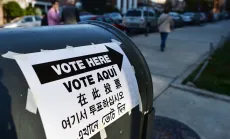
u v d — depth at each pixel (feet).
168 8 23.54
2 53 3.21
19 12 58.39
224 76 15.65
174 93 12.34
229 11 176.04
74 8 15.58
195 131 8.69
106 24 5.86
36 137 3.03
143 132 5.63
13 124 2.87
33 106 3.06
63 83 3.48
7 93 2.92
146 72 5.42
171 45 28.84
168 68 17.39
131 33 42.60
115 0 111.55
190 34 43.50
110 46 4.83
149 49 25.21
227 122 9.54
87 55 4.15
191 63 19.45
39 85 3.21
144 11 42.37
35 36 3.88
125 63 4.88
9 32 3.80
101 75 4.15
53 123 3.20
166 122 9.15
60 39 4.08
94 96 3.87
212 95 11.96
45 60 3.48
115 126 4.31
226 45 23.15
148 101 5.45
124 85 4.59
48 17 15.42
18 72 3.12
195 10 142.20
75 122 3.48
